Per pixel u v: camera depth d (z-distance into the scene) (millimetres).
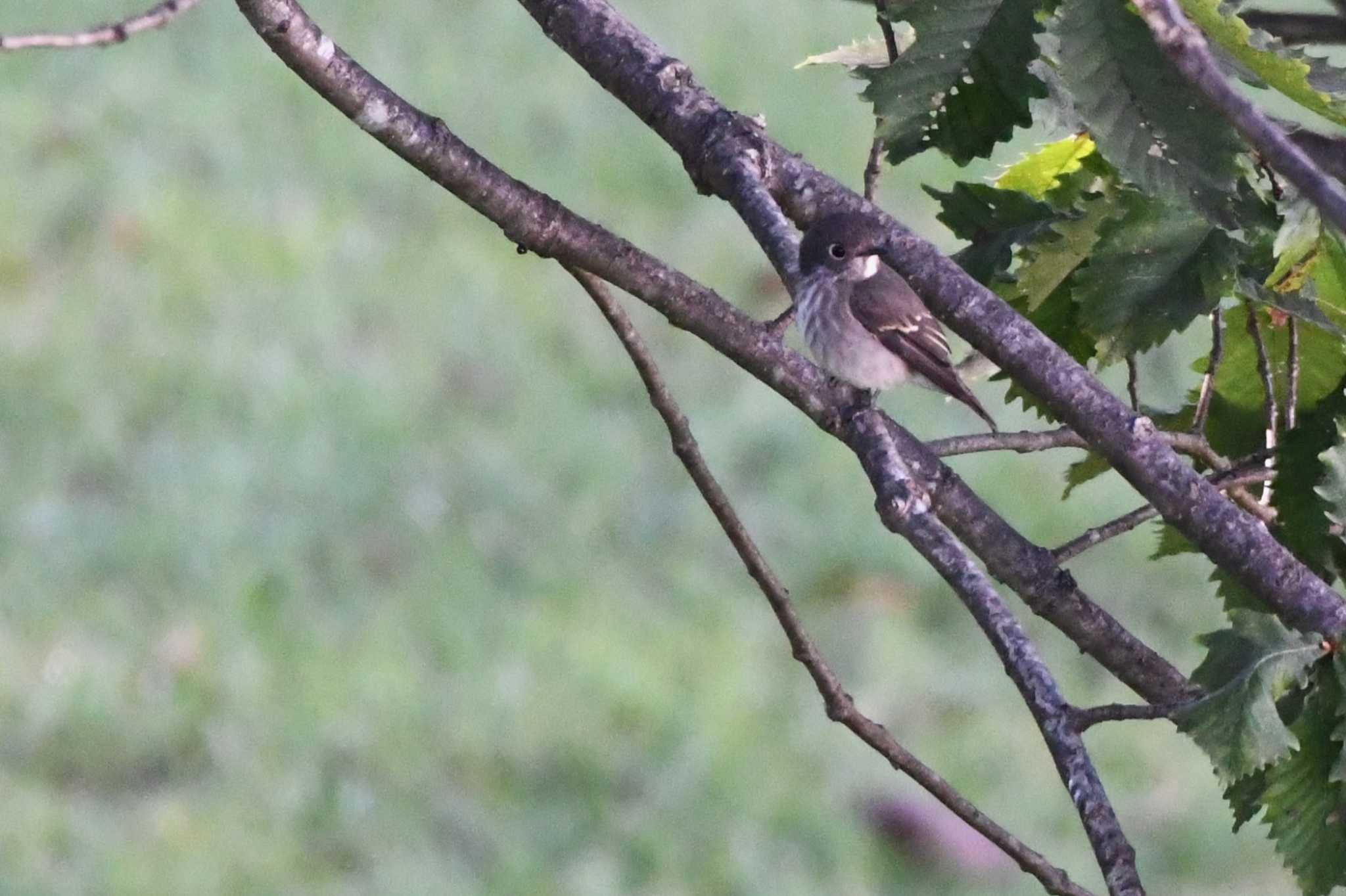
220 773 12750
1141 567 15961
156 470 15727
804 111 21797
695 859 12484
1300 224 4805
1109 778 13727
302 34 4707
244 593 14359
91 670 13391
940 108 4719
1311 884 4566
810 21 24047
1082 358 5688
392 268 19406
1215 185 4449
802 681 14508
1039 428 16734
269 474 15891
